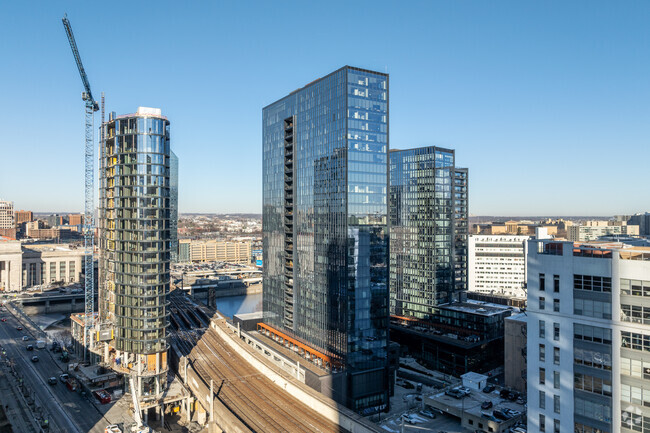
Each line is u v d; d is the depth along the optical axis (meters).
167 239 161.25
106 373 168.38
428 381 177.25
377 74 155.38
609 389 80.94
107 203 176.12
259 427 121.44
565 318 87.06
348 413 120.38
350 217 148.00
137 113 160.38
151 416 150.75
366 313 150.62
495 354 195.38
